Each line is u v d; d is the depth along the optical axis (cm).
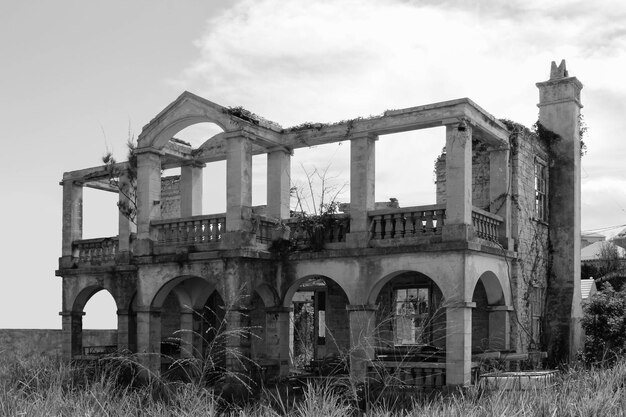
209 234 2098
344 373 1958
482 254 1878
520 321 2081
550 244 2344
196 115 2123
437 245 1800
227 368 1911
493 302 2019
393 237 1922
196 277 2206
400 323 2422
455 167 1816
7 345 2794
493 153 2100
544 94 2408
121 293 2469
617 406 1005
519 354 1945
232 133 2042
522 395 1034
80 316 2630
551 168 2377
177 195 2997
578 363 1922
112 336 3203
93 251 2606
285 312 2091
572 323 2250
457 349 1756
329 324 2269
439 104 1850
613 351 1917
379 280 1902
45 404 973
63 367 1318
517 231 2084
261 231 2089
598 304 2234
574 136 2358
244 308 1967
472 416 941
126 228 2475
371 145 2002
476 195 2206
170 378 2262
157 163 2255
